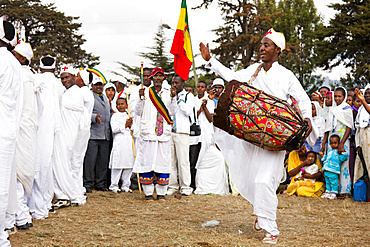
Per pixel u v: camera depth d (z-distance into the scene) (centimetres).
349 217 668
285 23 4912
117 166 920
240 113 474
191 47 838
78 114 729
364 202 830
